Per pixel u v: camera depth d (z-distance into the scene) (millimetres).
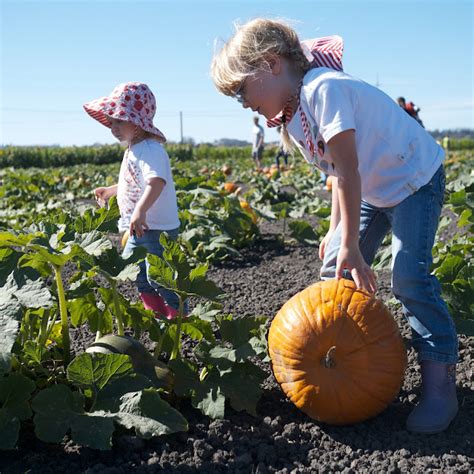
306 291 3004
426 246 2906
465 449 2697
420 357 2943
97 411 2670
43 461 2590
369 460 2617
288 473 2531
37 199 11727
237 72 2865
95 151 41281
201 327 3318
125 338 3033
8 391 2625
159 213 4102
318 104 2760
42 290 2719
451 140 58312
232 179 18203
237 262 6418
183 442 2729
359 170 2916
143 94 4172
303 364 2855
